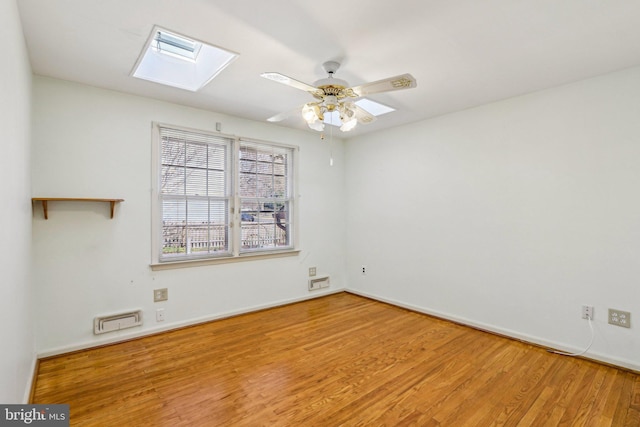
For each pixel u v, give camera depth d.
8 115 1.45
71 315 2.83
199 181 3.61
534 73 2.63
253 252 4.03
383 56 2.34
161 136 3.34
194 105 3.45
